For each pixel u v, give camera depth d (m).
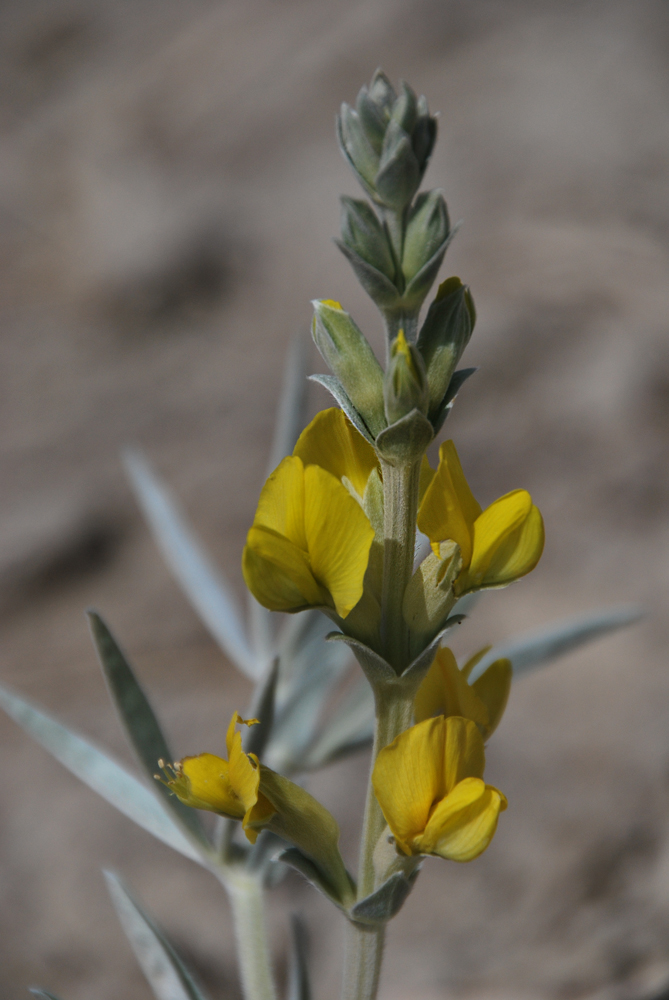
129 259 1.57
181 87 1.91
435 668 0.41
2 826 0.84
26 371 1.41
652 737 0.83
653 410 1.19
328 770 0.82
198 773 0.40
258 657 0.59
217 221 1.61
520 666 0.54
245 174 1.69
